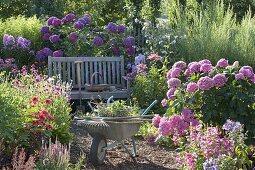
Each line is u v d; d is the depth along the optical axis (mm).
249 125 5828
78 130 7852
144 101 9250
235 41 11047
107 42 11062
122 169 6055
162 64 10578
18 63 10703
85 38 10875
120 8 14977
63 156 5004
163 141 7164
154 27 11750
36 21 11867
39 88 6648
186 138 5812
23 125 5754
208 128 5184
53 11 14398
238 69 6020
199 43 10859
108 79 10273
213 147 5039
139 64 9812
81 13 14609
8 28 11227
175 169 6145
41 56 10656
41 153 5082
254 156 5281
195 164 5168
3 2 14617
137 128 6344
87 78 10094
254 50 10977
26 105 6137
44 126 5855
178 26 11422
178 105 6012
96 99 9289
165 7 14000
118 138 6117
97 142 6004
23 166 4855
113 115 6309
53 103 6449
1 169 5273
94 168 5969
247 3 15797
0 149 5254
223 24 11461
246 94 5820
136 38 12094
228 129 5121
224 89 5852
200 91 5906
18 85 6848
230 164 4828
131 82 9906
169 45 10984
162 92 9234
